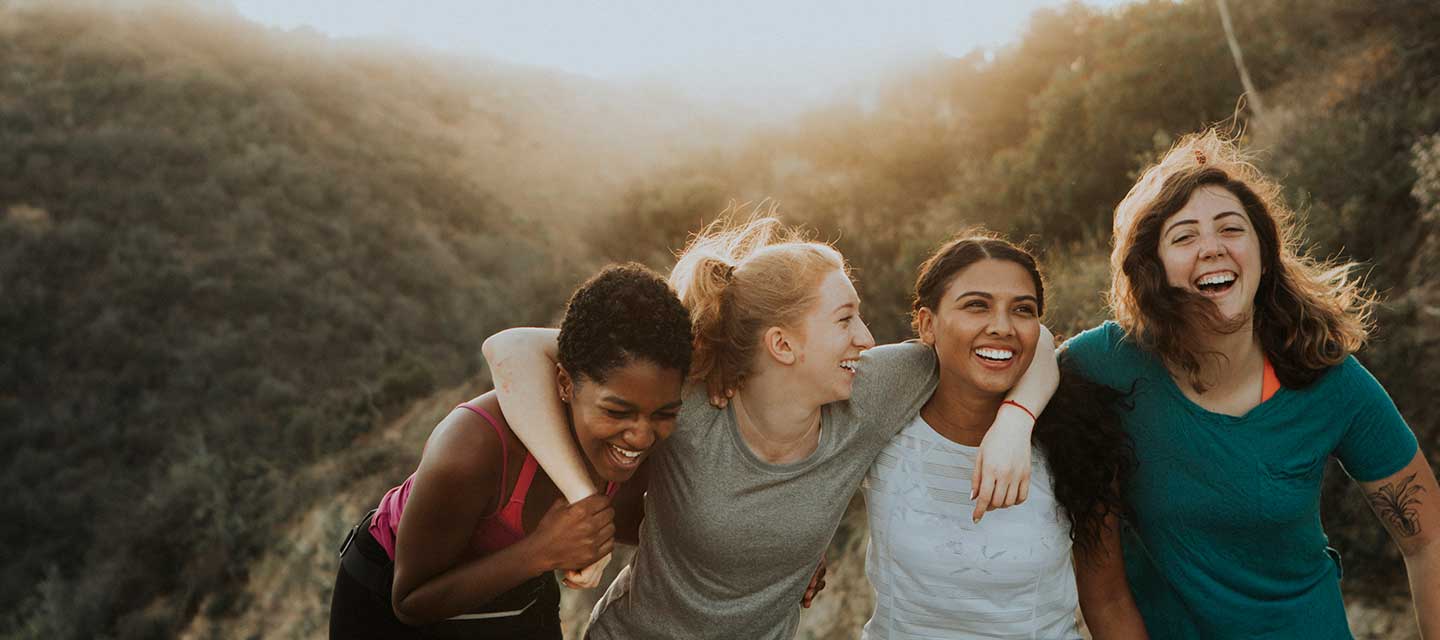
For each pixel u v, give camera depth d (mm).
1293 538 2209
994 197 10766
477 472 1989
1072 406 2236
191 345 19359
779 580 2248
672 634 2268
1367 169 6629
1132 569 2461
